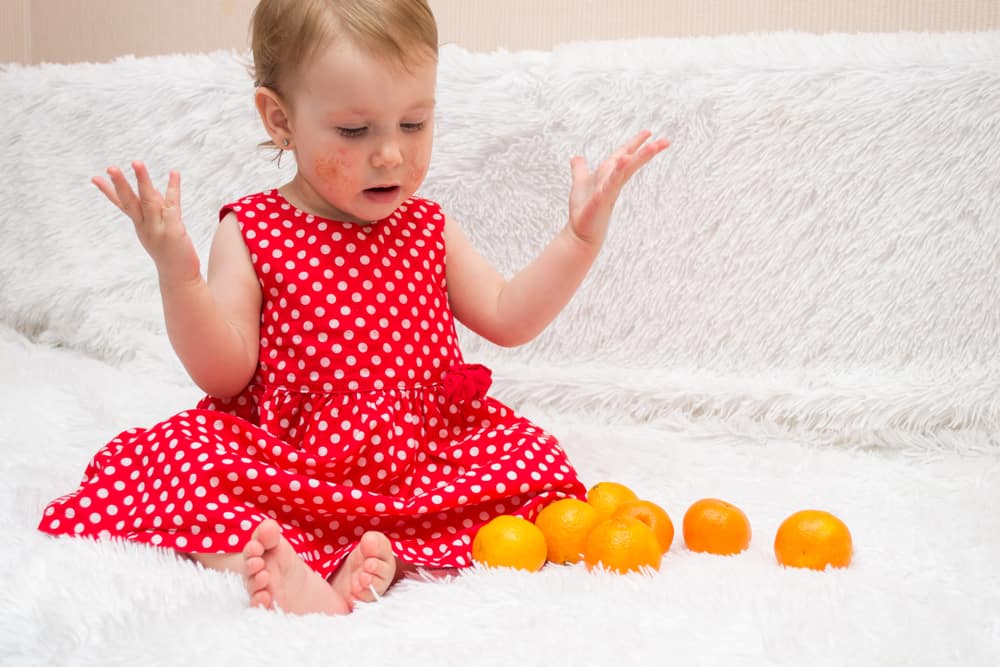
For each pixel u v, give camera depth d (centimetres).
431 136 116
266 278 119
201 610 85
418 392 119
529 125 169
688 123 162
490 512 110
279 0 114
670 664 75
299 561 90
